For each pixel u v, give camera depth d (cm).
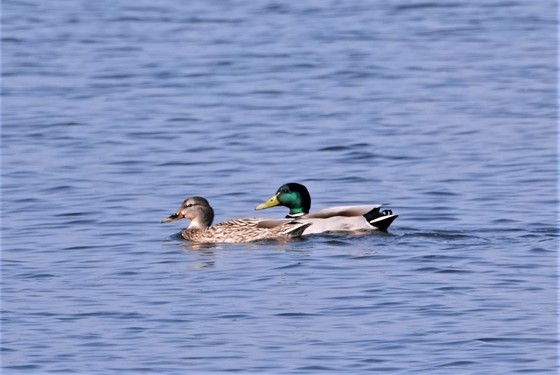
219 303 1792
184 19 5022
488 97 3609
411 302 1777
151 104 3569
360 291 1836
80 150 2995
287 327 1681
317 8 5238
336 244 2139
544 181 2608
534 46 4419
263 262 2027
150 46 4488
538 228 2211
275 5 5328
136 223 2317
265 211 2458
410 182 2638
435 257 2017
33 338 1658
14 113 3456
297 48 4425
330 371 1520
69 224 2300
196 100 3625
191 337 1648
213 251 2122
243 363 1555
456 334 1638
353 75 3975
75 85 3853
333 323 1691
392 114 3400
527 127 3197
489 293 1811
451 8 5212
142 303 1803
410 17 5028
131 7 5297
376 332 1655
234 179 2691
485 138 3075
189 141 3086
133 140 3106
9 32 4738
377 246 2106
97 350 1608
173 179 2688
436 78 3906
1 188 2603
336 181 2666
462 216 2323
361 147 2991
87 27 4859
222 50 4400
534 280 1870
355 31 4741
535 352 1570
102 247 2141
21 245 2148
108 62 4209
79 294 1850
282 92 3728
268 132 3189
